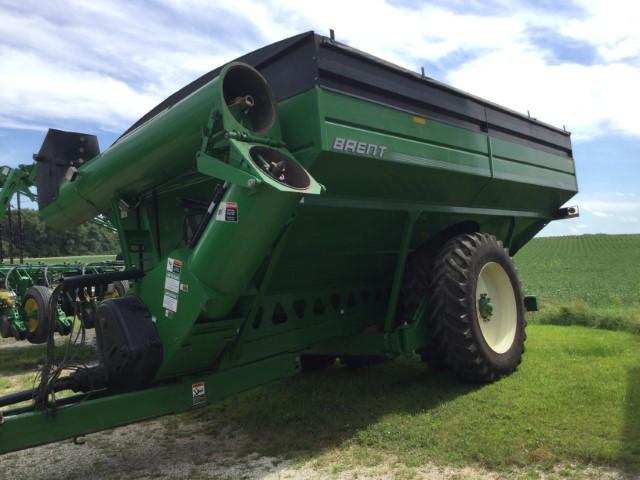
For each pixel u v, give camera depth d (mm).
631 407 4039
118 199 4461
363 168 3838
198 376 3773
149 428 4445
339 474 3287
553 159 6633
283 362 4328
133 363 3455
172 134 3688
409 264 5176
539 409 4082
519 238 7402
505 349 5156
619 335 7453
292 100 3580
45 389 3240
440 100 4605
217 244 3289
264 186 3043
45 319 8281
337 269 4844
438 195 4855
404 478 3164
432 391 4844
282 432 4125
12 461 3854
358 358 6113
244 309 3756
